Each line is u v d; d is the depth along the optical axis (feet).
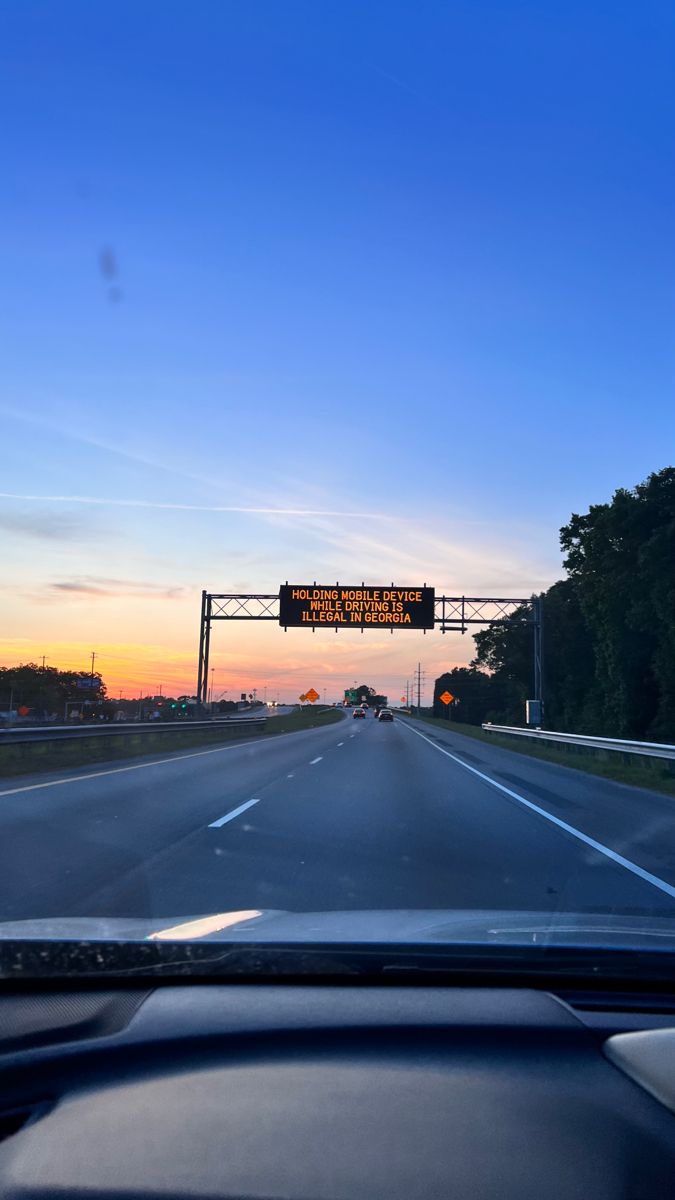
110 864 33.24
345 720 366.02
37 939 13.60
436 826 45.55
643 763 96.89
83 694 431.43
